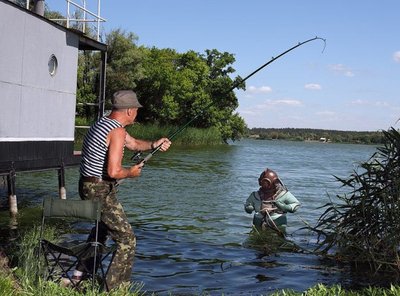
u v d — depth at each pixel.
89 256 5.30
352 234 8.18
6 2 10.67
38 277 5.29
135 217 11.54
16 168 11.16
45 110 12.32
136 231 9.92
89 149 5.53
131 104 5.74
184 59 65.69
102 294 5.02
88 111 49.03
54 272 6.01
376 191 8.09
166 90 62.66
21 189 15.08
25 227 9.38
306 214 13.08
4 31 10.70
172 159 31.69
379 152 8.32
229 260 7.93
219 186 18.77
